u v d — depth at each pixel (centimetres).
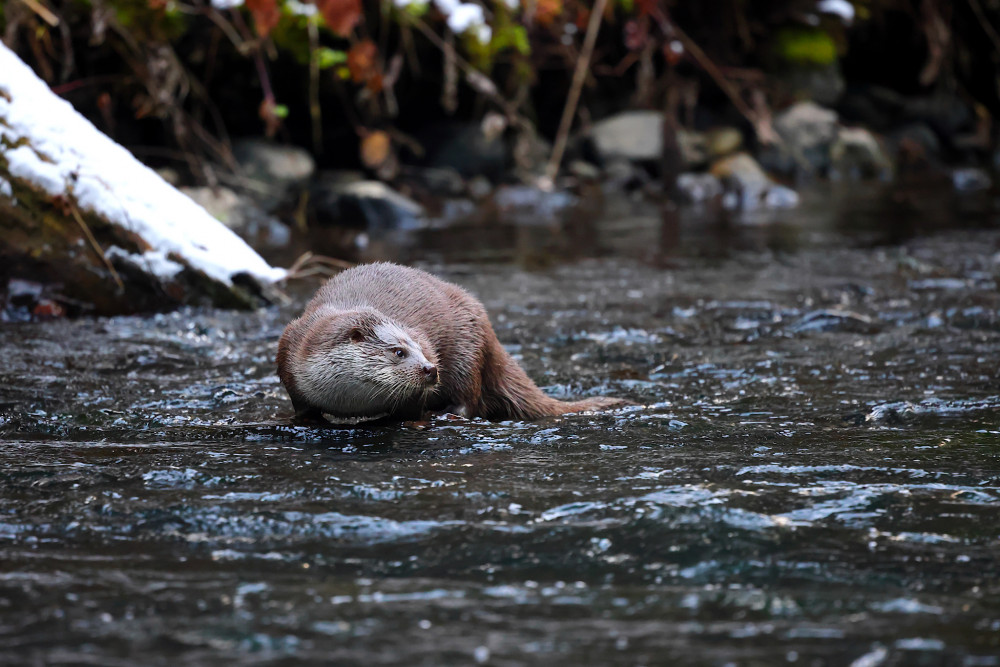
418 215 2741
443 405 1105
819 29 3950
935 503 759
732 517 727
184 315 1583
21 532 705
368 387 998
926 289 1770
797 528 709
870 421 1020
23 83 1572
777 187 3209
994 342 1383
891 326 1497
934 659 517
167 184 1667
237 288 1634
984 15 4250
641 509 745
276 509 752
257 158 2833
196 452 909
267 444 948
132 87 2703
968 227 2508
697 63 3816
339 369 1001
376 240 2409
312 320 1047
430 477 834
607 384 1212
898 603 587
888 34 4275
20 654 523
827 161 3697
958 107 4250
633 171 3453
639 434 982
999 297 1678
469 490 797
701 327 1519
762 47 3966
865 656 521
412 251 2244
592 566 650
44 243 1534
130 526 718
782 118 3722
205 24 2780
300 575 636
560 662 516
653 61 3944
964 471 839
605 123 3581
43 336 1410
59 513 741
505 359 1138
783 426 1005
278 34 2783
